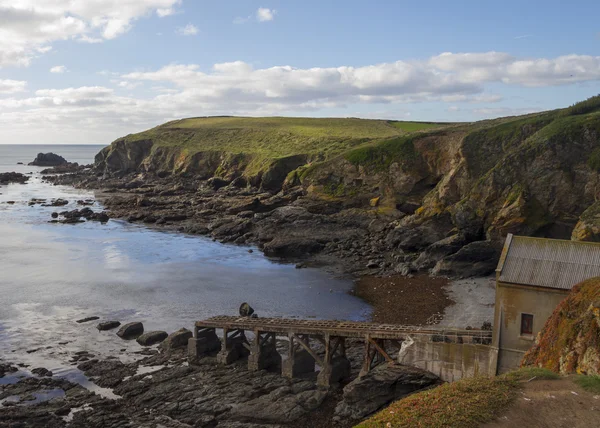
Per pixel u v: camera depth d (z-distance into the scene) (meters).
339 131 179.88
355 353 45.75
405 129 182.62
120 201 138.88
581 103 102.00
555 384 24.61
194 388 39.50
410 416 22.19
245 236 99.19
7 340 50.19
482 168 96.31
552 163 84.12
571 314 31.06
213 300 63.16
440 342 36.59
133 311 59.03
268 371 42.88
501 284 35.41
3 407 36.94
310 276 74.38
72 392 39.12
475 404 22.56
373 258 83.19
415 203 107.62
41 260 82.19
